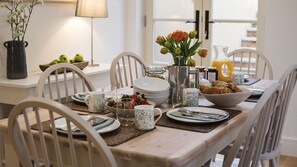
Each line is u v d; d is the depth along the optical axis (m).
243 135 1.76
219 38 4.43
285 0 3.69
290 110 3.80
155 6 4.73
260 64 4.13
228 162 1.77
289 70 2.41
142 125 1.83
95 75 3.61
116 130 1.82
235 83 2.88
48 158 1.63
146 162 1.53
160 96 2.27
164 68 2.70
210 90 2.30
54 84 3.17
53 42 3.72
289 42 3.73
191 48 2.35
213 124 1.93
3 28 3.23
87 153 1.70
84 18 4.07
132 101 1.98
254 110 1.79
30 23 3.45
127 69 4.70
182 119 1.96
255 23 4.23
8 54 3.11
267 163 3.59
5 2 3.19
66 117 1.44
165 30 4.72
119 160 1.62
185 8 4.57
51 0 3.60
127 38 4.72
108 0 4.36
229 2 4.32
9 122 1.56
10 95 3.03
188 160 1.55
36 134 1.77
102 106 2.17
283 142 3.88
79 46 4.04
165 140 1.69
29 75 3.32
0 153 3.13
